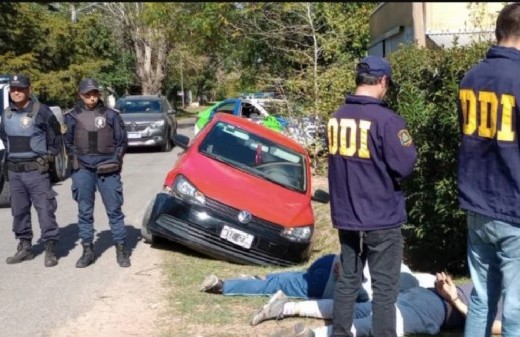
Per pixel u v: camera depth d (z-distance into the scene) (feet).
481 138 12.29
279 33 60.44
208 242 24.53
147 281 21.88
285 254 24.70
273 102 46.60
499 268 12.70
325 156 43.91
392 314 14.19
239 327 17.29
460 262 22.09
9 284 21.70
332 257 19.15
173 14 82.48
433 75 20.44
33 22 101.40
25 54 99.45
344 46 59.21
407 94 21.04
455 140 19.40
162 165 56.34
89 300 19.90
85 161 23.34
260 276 22.61
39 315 18.63
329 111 42.88
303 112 44.45
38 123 23.49
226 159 27.45
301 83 45.09
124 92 167.53
